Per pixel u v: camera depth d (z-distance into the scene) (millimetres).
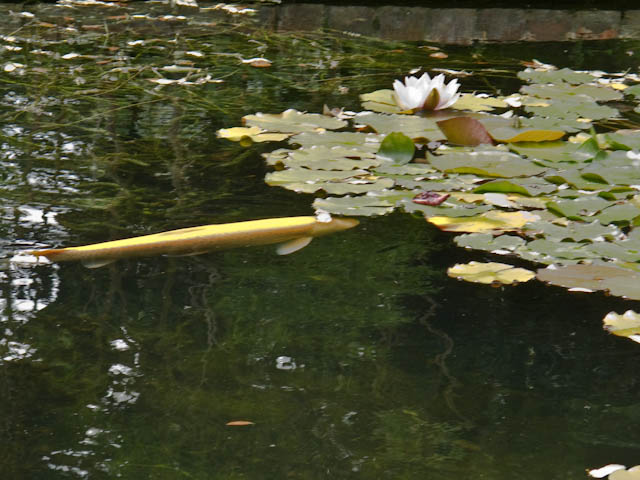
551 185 4223
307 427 2322
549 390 2564
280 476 2100
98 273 3176
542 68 6797
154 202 3914
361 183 4227
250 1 9180
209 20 8414
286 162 4500
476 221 3826
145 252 3375
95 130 5012
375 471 2143
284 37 7902
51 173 4246
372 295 3121
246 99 5852
